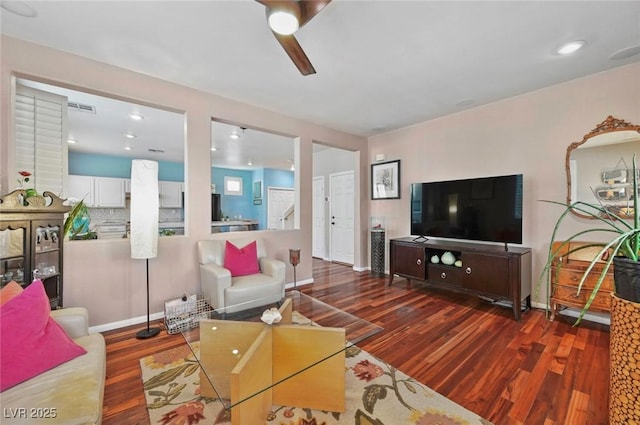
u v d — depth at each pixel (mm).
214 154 6535
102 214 6504
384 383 1812
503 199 3098
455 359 2082
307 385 1621
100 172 6473
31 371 1211
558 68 2588
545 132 3018
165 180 7355
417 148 4270
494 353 2156
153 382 1816
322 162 6344
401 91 3090
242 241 3367
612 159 2615
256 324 1778
